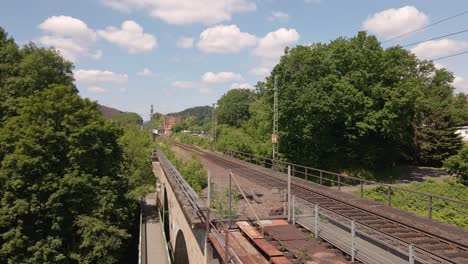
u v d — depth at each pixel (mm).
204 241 10664
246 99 109312
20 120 24172
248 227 11438
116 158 28172
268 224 12125
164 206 31859
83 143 24609
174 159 28969
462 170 33469
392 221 12789
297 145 42125
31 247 20875
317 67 39812
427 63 59344
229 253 8695
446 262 8414
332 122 41500
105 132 26734
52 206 22125
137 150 35062
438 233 11117
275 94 38250
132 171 33094
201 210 13008
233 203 14945
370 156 44406
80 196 23328
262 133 49844
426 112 52812
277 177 23812
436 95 58219
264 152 42969
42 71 32031
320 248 10000
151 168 36719
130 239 30047
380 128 42125
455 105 59219
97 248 22234
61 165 23859
